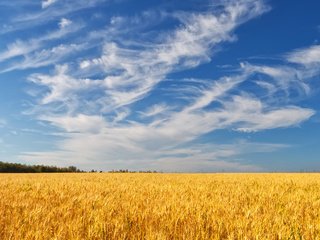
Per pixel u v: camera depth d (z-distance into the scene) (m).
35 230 6.07
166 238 5.67
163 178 26.69
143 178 26.92
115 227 6.20
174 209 7.90
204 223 6.67
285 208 8.80
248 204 9.95
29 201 9.95
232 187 15.94
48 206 8.93
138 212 7.73
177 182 20.19
